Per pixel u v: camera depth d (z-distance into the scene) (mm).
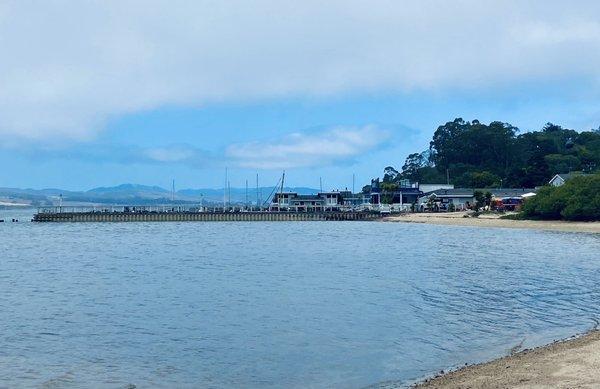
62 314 37750
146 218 173375
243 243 96688
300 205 198875
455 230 122500
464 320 34125
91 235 124438
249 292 45250
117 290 47312
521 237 99625
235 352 28234
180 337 31312
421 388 21203
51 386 23688
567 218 124938
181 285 49562
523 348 27234
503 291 44000
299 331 32156
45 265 67562
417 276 53062
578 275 52094
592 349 24391
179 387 23453
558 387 19281
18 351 28875
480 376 21750
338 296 42812
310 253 77625
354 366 25625
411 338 30109
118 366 26312
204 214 174875
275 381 23953
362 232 123062
